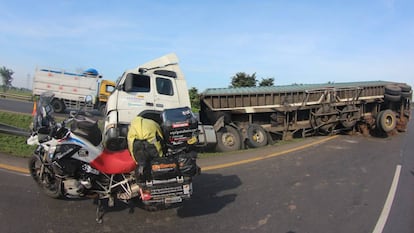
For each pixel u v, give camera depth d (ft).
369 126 53.11
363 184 24.64
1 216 15.06
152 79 32.81
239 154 34.45
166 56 35.24
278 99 48.16
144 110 31.94
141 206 17.79
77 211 16.49
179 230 15.30
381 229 16.55
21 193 17.84
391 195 22.22
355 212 18.76
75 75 76.48
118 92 31.24
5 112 52.01
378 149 40.57
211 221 16.55
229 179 24.22
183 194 15.44
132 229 15.07
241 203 19.33
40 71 76.33
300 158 32.91
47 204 16.90
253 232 15.55
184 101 34.58
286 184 23.62
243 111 46.16
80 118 16.26
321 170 28.30
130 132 15.61
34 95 76.95
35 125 17.76
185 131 15.92
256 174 25.93
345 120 51.29
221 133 40.63
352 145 42.63
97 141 16.40
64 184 15.93
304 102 49.19
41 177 17.25
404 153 38.78
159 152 15.57
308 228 16.29
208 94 44.37
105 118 31.45
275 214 17.90
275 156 33.32
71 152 15.39
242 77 116.06
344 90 51.55
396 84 56.44
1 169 21.39
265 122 49.11
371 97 53.57
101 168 15.79
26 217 15.25
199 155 33.83
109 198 16.43
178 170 15.26
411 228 16.81
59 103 75.82
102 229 14.85
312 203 19.93
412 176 28.04
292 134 49.70
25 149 27.53
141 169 15.01
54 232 14.19
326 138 49.06
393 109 55.47
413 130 64.49
